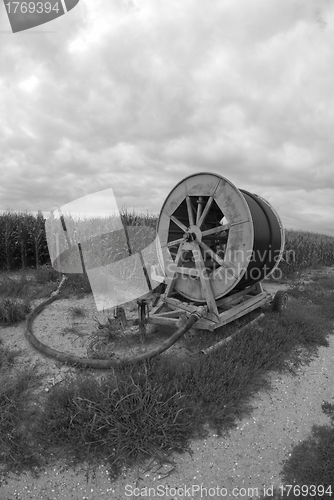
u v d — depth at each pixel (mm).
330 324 6391
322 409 3922
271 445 3279
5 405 3379
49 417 3203
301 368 4645
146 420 3088
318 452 3230
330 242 16609
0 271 10359
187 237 5461
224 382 3793
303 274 12117
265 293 6496
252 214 5098
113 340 5031
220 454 3092
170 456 2996
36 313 6176
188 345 5016
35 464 2844
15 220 10742
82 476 2775
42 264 10875
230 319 5324
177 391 3484
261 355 4582
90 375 4023
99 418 3016
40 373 4125
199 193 5418
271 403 3836
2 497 2594
